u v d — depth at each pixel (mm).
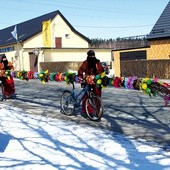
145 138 6977
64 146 6391
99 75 8547
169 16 26422
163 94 7000
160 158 5570
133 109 10477
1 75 13602
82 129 7824
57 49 38000
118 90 16062
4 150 6234
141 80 7379
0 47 47094
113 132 7531
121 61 24375
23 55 41031
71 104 9719
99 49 41000
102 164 5348
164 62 21750
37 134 7367
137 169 5094
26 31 45344
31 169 5199
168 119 8844
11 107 11578
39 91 16828
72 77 9617
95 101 8883
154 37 25422
